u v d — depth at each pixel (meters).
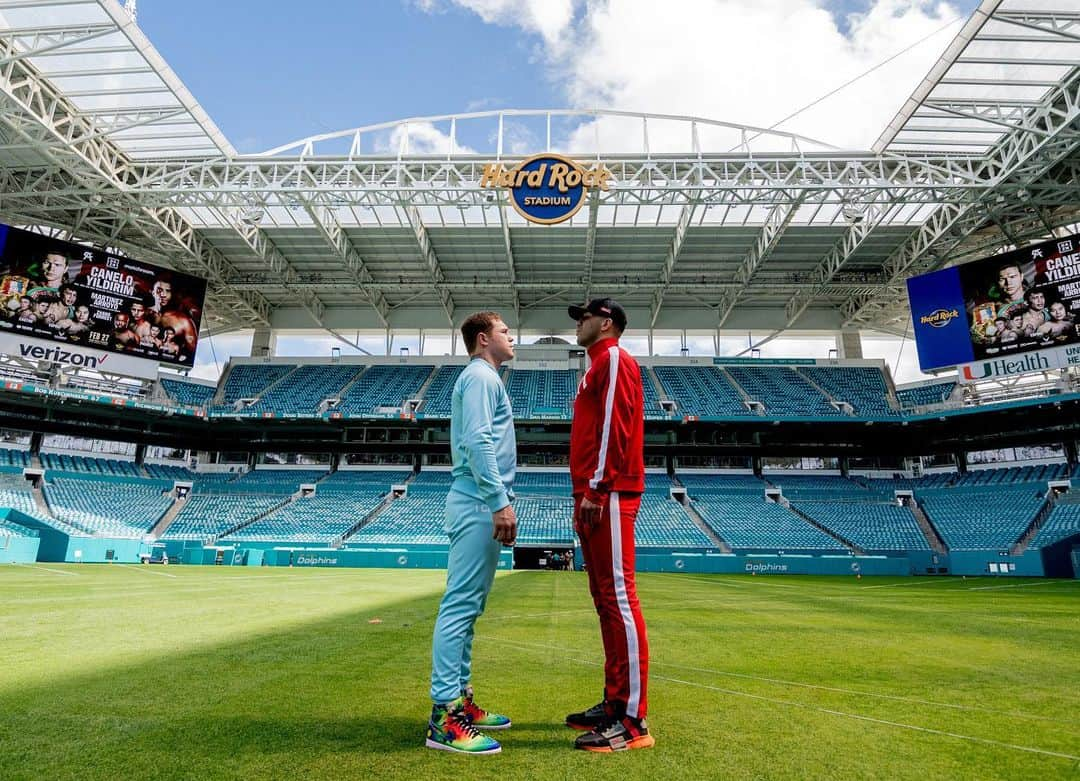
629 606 2.63
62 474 31.05
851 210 25.56
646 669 2.56
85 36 17.27
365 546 27.81
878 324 37.56
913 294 27.27
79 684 3.44
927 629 7.09
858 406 34.78
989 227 27.05
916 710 3.10
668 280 31.81
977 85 18.98
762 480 35.25
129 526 29.30
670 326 37.06
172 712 2.85
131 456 35.34
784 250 30.02
